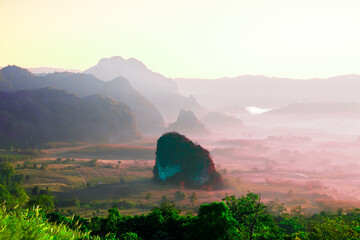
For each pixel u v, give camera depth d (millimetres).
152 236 38250
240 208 32844
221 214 29859
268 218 33844
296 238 34406
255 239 31000
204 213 30766
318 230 34375
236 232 29969
